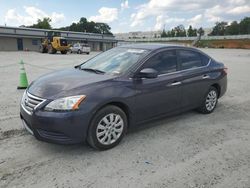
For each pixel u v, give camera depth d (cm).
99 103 373
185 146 420
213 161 373
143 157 379
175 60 502
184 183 316
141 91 427
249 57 2855
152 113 457
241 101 738
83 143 416
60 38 3612
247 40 7944
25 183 306
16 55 3123
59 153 382
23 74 830
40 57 2720
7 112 570
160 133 472
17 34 4691
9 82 962
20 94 753
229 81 1107
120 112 404
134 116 429
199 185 313
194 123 531
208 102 589
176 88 488
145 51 473
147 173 336
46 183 308
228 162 371
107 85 393
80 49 4097
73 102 356
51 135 359
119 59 473
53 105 352
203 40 8731
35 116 357
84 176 325
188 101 526
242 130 500
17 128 473
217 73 591
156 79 452
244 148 419
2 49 4634
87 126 369
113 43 6562
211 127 512
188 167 354
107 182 313
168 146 418
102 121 386
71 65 1703
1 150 385
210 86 579
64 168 341
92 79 403
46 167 342
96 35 6162
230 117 580
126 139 441
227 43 7619
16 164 347
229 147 421
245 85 1008
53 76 437
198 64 555
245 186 313
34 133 367
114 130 403
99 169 342
